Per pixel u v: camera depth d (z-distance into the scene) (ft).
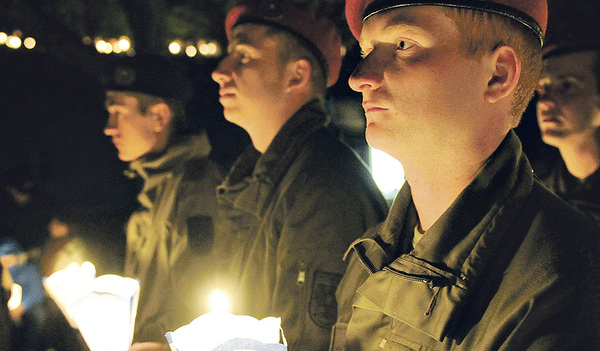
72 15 28.50
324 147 7.95
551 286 4.01
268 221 7.91
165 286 10.06
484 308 4.27
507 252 4.35
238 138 25.21
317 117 8.32
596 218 8.01
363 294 4.91
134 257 10.80
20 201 18.38
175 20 26.84
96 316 5.40
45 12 25.39
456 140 4.52
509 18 4.47
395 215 5.11
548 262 4.11
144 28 23.30
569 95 8.00
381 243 5.07
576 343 3.86
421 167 4.69
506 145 4.60
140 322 10.09
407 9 4.50
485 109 4.52
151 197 10.73
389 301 4.66
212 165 10.95
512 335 4.01
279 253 7.52
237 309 7.84
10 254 16.35
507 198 4.45
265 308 7.64
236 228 8.54
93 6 28.30
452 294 4.32
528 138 10.43
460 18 4.41
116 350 5.46
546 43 8.41
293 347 7.09
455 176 4.66
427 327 4.37
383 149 4.69
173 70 11.28
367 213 7.50
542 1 4.63
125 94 11.01
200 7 25.90
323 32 8.57
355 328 5.00
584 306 3.94
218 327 4.52
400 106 4.52
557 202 4.48
